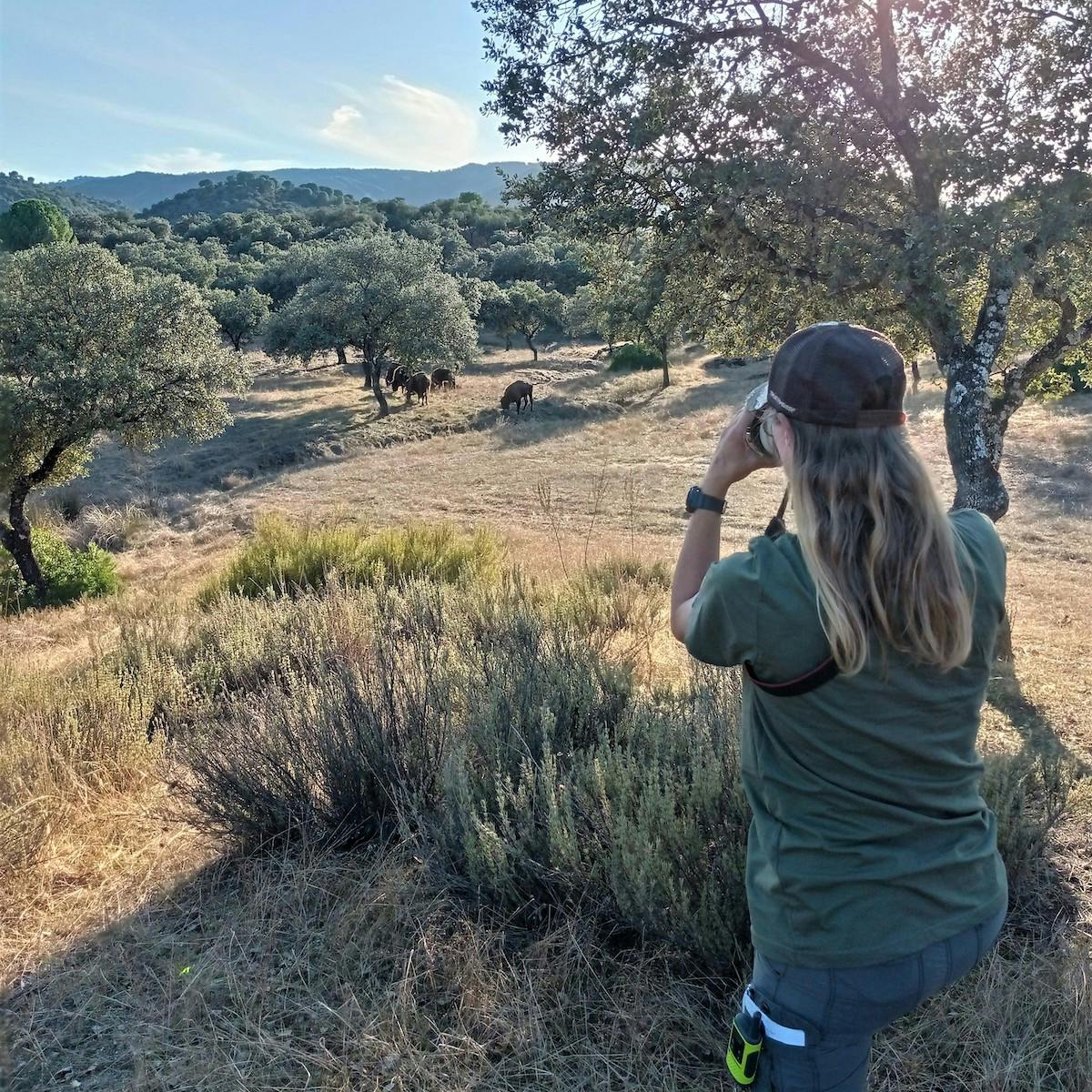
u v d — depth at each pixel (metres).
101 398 19.27
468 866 2.90
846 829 1.28
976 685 1.32
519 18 6.62
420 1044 2.32
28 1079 2.28
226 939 2.83
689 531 1.49
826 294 6.52
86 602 15.39
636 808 2.81
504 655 4.32
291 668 5.62
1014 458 19.52
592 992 2.47
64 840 3.57
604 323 8.93
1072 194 5.54
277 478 30.67
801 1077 1.34
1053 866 2.93
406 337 44.53
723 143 6.47
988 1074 2.12
